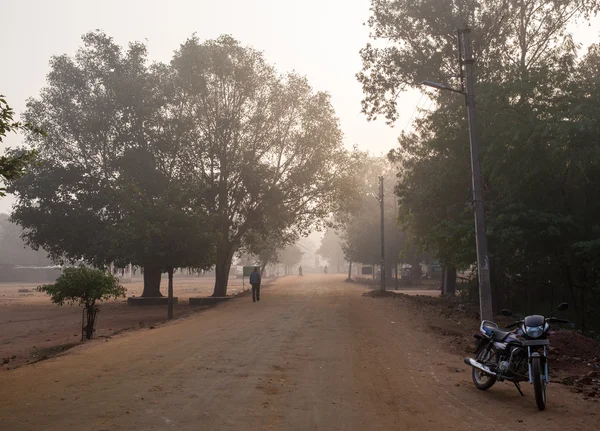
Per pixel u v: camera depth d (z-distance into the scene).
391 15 32.25
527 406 8.06
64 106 40.72
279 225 39.88
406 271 74.50
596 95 19.11
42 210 39.97
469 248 21.91
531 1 29.47
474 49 29.89
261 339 14.88
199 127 38.00
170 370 10.29
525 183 20.86
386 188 65.31
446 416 7.42
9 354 16.83
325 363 11.34
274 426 6.70
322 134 38.41
